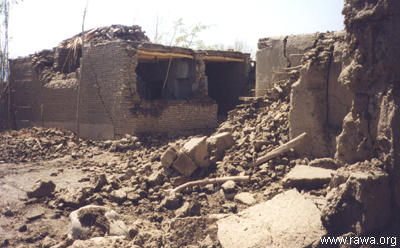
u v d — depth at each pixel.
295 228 4.27
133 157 9.93
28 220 5.66
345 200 4.14
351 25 4.72
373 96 4.51
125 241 4.66
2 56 17.58
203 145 7.49
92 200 6.34
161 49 13.09
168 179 7.34
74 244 4.54
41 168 9.44
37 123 16.36
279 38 10.75
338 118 7.05
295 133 7.39
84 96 13.81
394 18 4.21
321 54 7.22
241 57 16.77
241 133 9.08
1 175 8.65
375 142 4.50
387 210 4.14
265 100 10.48
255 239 4.23
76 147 12.02
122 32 14.98
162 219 5.75
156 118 12.62
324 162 6.50
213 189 6.74
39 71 16.27
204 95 14.71
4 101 18.00
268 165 7.05
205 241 4.54
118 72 12.27
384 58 4.31
